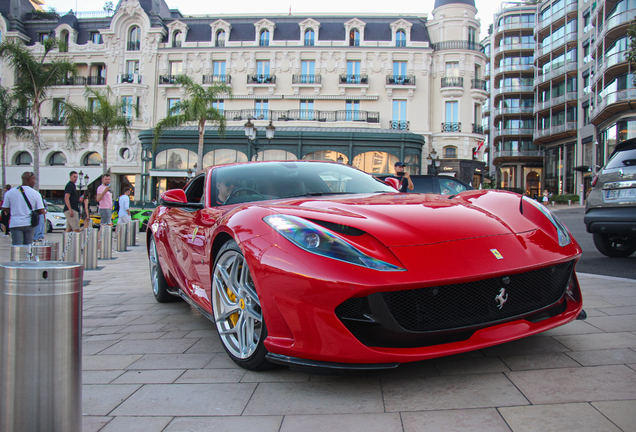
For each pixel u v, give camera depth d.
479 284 1.72
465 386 1.73
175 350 2.40
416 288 1.59
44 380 1.26
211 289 2.30
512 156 46.72
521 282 1.84
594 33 31.11
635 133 24.98
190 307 3.58
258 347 1.90
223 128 21.33
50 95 33.06
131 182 32.12
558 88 37.09
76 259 5.68
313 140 27.58
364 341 1.65
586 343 2.19
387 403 1.62
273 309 1.75
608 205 4.75
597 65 28.73
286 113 31.11
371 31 31.58
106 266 6.80
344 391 1.74
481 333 1.73
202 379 1.95
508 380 1.77
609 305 2.97
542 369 1.87
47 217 16.09
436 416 1.50
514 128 46.53
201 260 2.48
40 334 1.26
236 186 2.81
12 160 33.06
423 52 30.72
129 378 1.99
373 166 27.81
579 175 34.09
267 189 2.77
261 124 30.42
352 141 27.62
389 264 1.63
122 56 32.50
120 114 24.88
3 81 32.62
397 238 1.75
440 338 1.71
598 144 30.14
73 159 32.41
